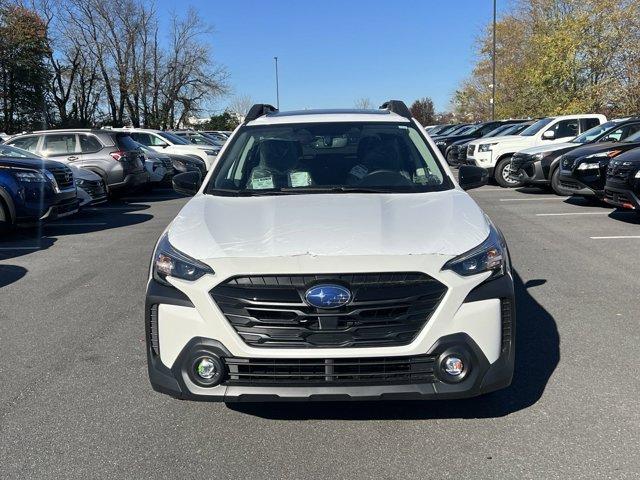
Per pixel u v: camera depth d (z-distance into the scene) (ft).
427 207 11.02
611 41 89.92
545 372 12.48
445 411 10.94
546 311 16.46
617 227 28.94
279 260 9.02
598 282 19.29
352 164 13.44
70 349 14.43
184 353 9.40
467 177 14.21
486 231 10.23
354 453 9.66
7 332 15.72
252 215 10.84
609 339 14.26
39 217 29.22
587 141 40.93
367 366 9.19
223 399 9.34
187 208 11.78
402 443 9.92
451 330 9.16
